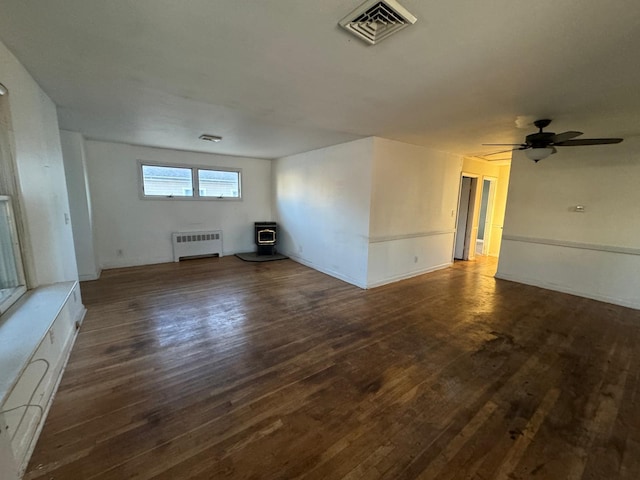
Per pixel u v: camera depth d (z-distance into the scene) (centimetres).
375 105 268
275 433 162
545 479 138
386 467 143
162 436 158
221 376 213
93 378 207
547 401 194
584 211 403
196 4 131
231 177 631
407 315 333
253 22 145
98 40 165
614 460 149
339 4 129
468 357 246
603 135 359
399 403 189
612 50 161
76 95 254
